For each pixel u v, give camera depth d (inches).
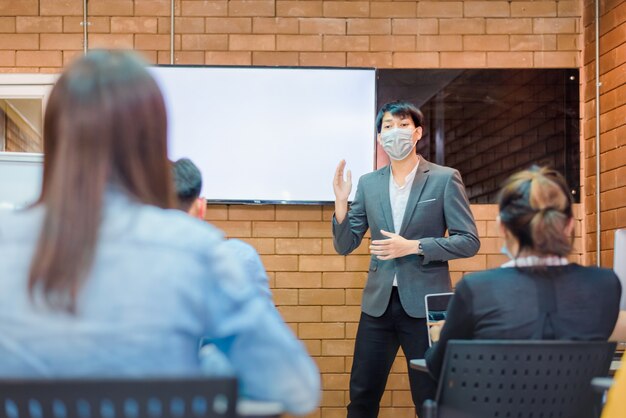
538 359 73.1
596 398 75.3
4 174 93.1
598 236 173.3
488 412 73.6
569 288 78.1
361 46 179.5
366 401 138.8
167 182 46.3
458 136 178.9
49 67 176.6
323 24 179.5
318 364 175.0
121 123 43.8
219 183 174.7
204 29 178.2
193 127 174.7
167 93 174.6
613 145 167.0
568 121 180.4
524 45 180.9
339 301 175.9
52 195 42.3
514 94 180.2
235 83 175.5
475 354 72.8
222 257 45.2
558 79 180.9
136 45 177.5
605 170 170.9
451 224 137.3
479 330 78.7
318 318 175.5
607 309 78.7
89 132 43.1
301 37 178.9
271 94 175.9
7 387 40.5
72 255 41.3
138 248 42.9
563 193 79.7
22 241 43.4
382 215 140.4
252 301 45.1
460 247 134.1
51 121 44.4
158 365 42.6
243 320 44.1
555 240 78.3
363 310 140.0
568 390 74.2
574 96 180.9
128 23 177.8
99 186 42.6
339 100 176.7
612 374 82.6
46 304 41.3
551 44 181.2
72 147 43.0
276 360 44.5
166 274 42.9
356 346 140.6
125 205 43.8
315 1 179.5
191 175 91.2
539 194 78.8
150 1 177.9
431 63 180.1
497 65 180.5
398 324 136.2
